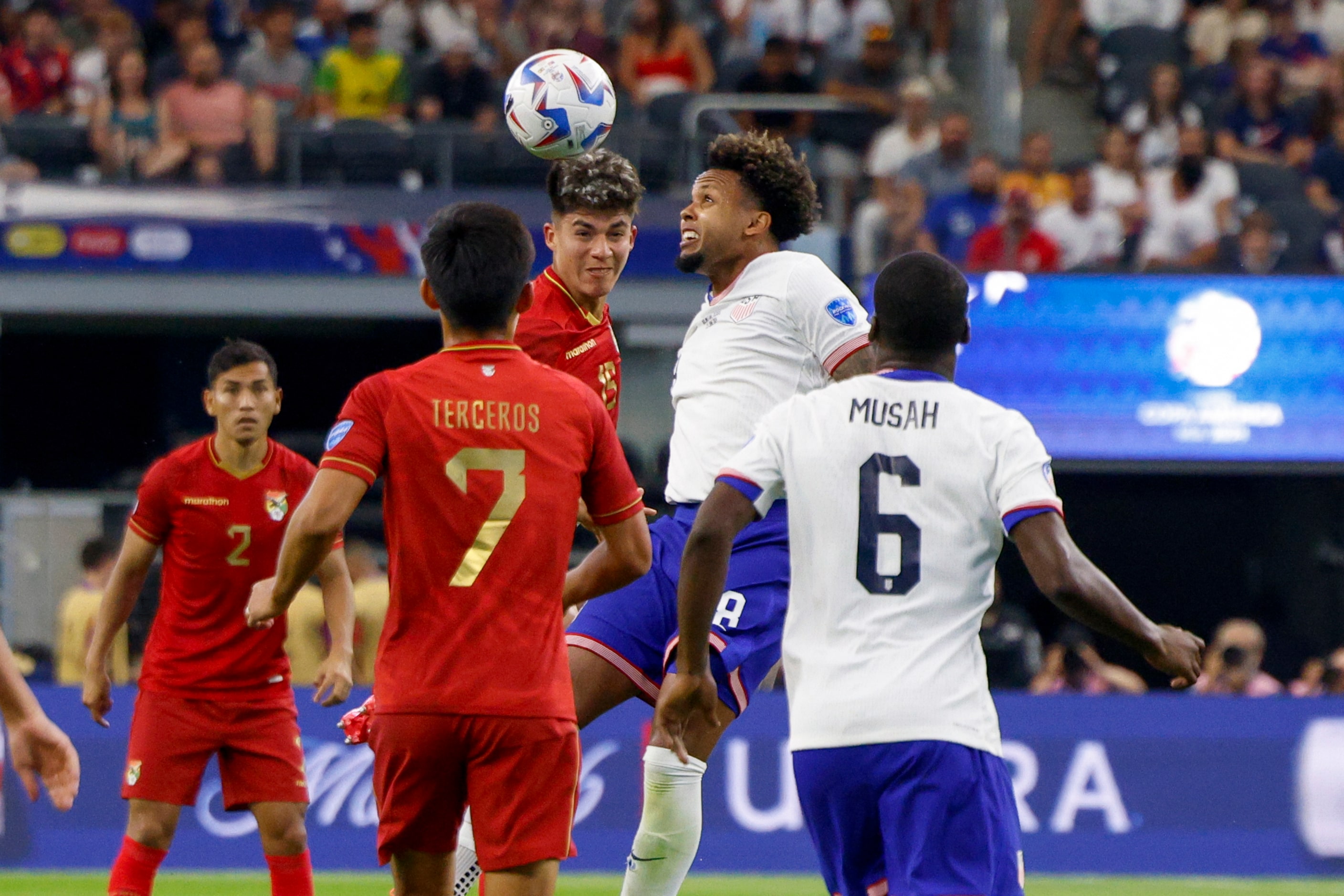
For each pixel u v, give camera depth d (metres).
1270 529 56.12
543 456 13.76
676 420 18.33
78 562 41.12
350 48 50.53
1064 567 12.82
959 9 59.28
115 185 46.28
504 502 13.56
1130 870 33.44
